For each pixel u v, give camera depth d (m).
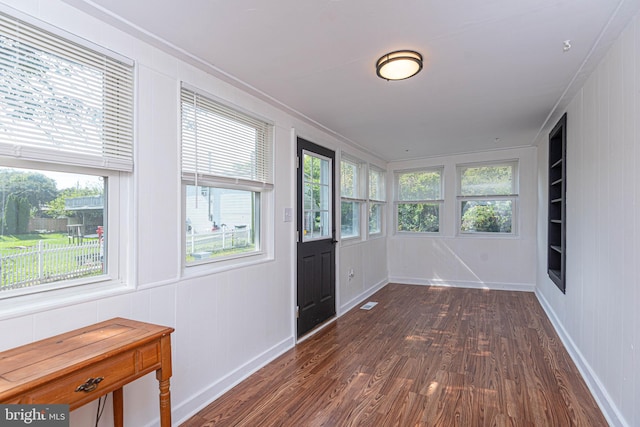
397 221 5.88
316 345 3.07
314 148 3.58
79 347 1.24
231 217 2.52
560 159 3.44
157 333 1.40
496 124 3.54
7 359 1.15
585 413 1.96
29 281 1.40
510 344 3.00
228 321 2.35
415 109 3.02
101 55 1.61
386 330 3.43
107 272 1.67
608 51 1.93
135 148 1.75
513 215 5.07
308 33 1.74
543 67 2.15
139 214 1.76
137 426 1.73
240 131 2.52
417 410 2.02
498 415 1.95
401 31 1.73
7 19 1.30
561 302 3.17
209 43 1.83
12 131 1.32
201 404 2.09
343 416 1.97
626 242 1.73
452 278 5.43
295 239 3.16
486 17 1.60
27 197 1.40
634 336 1.64
